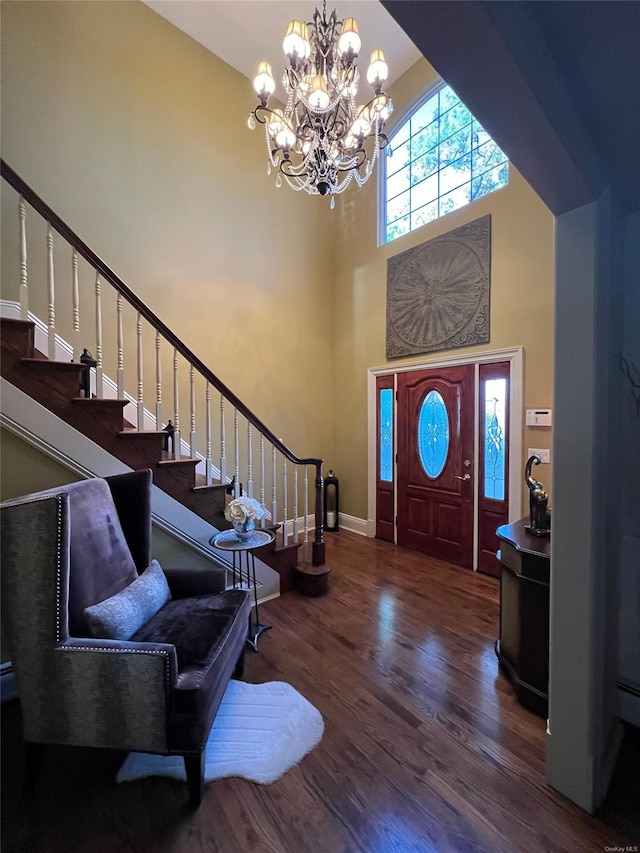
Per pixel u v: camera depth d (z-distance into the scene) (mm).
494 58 846
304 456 4836
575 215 1354
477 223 3492
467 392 3600
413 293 4082
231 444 4090
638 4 842
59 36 3078
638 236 1705
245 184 4223
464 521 3633
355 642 2357
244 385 4242
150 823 1299
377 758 1536
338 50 2516
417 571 3521
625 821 1301
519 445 3211
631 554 1749
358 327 4762
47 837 1257
